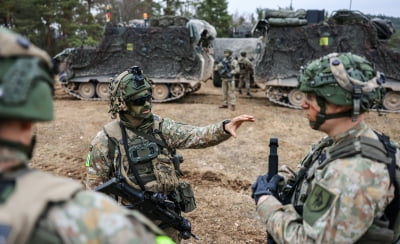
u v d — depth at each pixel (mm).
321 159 2006
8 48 1167
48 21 26781
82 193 1237
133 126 3031
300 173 2209
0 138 1185
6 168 1197
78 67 15031
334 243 1727
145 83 2941
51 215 1146
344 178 1766
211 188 6996
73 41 26844
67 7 27172
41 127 10664
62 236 1133
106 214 1194
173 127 3174
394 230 1895
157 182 2992
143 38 14516
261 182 2285
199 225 5457
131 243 1171
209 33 15039
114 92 2961
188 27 14258
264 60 13891
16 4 25344
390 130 11500
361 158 1793
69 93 15477
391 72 13016
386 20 14156
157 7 34938
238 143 9695
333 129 1998
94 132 10570
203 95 16594
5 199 1139
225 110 12953
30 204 1132
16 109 1144
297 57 13562
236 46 22172
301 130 11070
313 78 1962
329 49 13273
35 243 1113
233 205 6176
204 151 9141
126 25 15695
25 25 25859
